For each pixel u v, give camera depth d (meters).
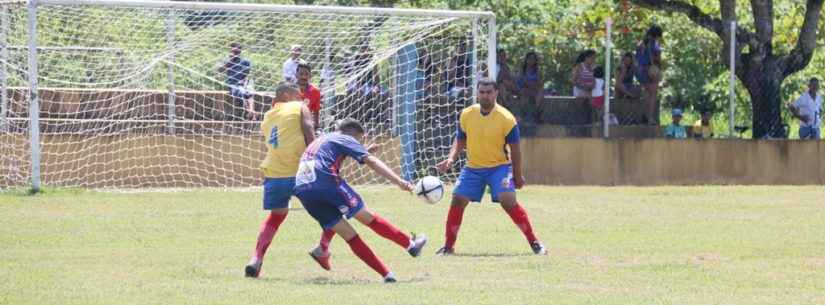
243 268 30.59
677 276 28.91
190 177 57.25
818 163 63.69
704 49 82.12
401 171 59.38
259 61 59.38
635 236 38.75
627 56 63.88
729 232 39.91
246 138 58.00
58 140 55.31
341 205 28.00
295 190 28.23
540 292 26.11
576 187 58.97
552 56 73.12
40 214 43.78
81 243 36.31
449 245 34.38
